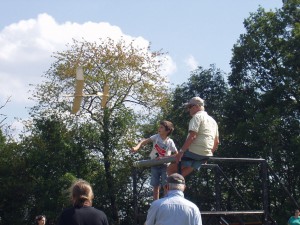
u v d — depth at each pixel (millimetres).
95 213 5562
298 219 18203
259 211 9422
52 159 38844
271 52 40938
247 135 38438
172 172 9156
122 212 41000
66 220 5488
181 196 5938
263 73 41656
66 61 39250
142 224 9953
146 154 40312
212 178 36969
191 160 8930
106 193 39406
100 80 38531
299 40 39250
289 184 37656
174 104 47562
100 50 39125
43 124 39531
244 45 41812
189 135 8688
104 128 39125
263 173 9531
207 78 47781
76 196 5617
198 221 5848
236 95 41562
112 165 39406
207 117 8922
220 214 9008
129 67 39281
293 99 40406
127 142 39000
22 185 37844
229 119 42469
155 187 10469
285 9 41625
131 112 39250
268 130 38094
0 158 39531
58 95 39188
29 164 39219
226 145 41031
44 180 38125
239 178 38438
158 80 40344
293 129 39094
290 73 39250
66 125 39438
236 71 42438
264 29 41656
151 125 42844
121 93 39406
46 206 37531
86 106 39188
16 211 38312
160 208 5824
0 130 41031
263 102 40406
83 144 39250
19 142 40281
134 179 10102
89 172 39844
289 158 37281
